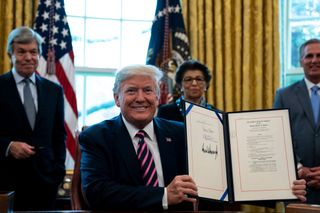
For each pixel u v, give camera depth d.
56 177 3.27
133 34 4.93
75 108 4.27
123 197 2.08
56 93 3.40
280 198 2.30
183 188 2.03
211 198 2.19
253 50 4.68
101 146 2.26
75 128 4.23
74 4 4.85
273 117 2.39
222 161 2.29
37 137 3.21
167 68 4.44
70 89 4.27
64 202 3.96
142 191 2.07
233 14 4.69
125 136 2.31
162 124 2.44
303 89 3.64
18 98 3.23
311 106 3.56
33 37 3.30
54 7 4.35
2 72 4.25
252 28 4.70
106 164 2.24
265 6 4.70
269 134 2.37
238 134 2.37
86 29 4.86
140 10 4.96
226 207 2.81
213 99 4.60
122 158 2.25
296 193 2.29
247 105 4.59
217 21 4.62
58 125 3.39
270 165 2.34
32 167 3.16
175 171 2.30
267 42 4.66
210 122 2.30
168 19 4.55
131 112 2.29
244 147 2.36
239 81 4.62
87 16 4.87
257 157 2.34
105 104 4.82
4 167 3.12
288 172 2.33
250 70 4.66
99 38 4.88
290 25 4.98
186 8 4.63
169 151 2.33
